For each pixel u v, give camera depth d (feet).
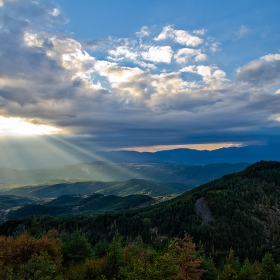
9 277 96.02
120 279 154.40
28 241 179.11
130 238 458.91
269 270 201.05
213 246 400.88
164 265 117.80
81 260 207.62
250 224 459.32
